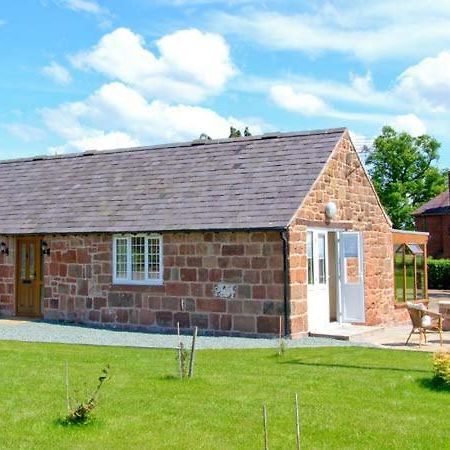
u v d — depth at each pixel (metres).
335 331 18.81
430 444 8.34
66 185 24.81
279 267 18.23
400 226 62.16
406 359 14.13
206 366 13.17
